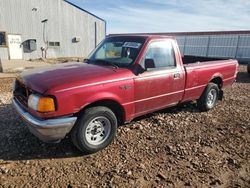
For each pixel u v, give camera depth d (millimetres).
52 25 28078
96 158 3861
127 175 3443
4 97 6922
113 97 4016
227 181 3432
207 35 30047
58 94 3471
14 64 18984
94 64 4711
